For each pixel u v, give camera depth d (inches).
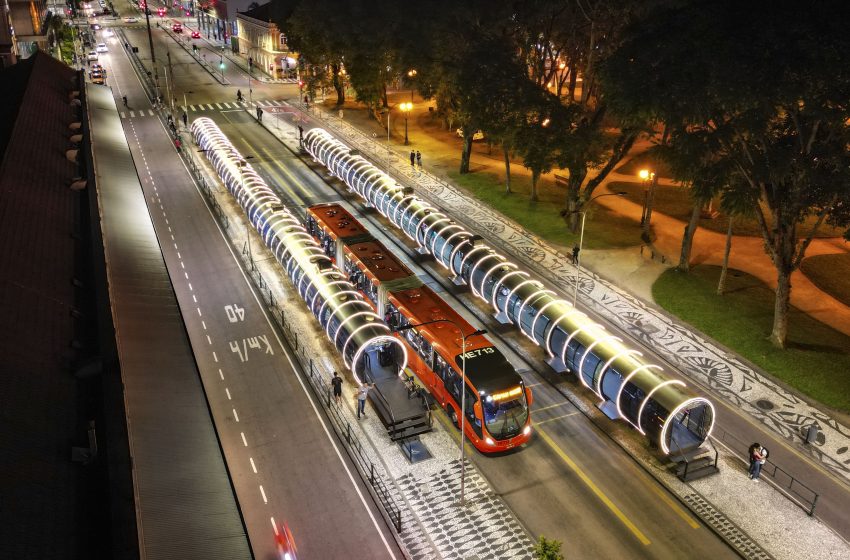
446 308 1525.6
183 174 2829.7
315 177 2849.4
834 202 1428.4
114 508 620.7
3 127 1529.3
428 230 2060.8
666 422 1200.2
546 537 1104.2
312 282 1676.9
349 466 1259.8
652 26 1461.6
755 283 1934.1
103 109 2677.2
